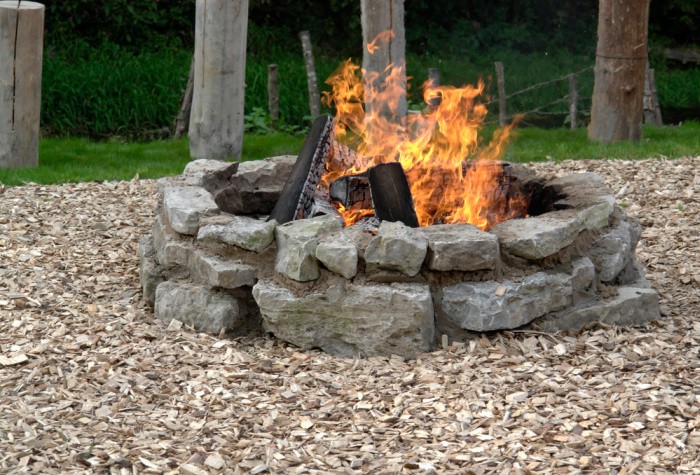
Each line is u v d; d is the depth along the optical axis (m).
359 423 4.19
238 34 9.30
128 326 5.18
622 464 3.79
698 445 3.92
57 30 15.49
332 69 15.94
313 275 4.88
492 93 16.23
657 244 6.89
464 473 3.74
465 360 4.73
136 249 6.66
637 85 10.49
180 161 9.73
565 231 5.05
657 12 19.62
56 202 7.84
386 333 4.79
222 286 5.04
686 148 10.02
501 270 4.96
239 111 9.52
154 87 13.89
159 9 17.00
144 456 3.87
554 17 19.27
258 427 4.14
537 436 4.02
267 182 6.47
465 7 18.88
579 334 5.04
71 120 13.06
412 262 4.75
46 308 5.47
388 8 8.31
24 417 4.15
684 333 5.12
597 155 9.76
